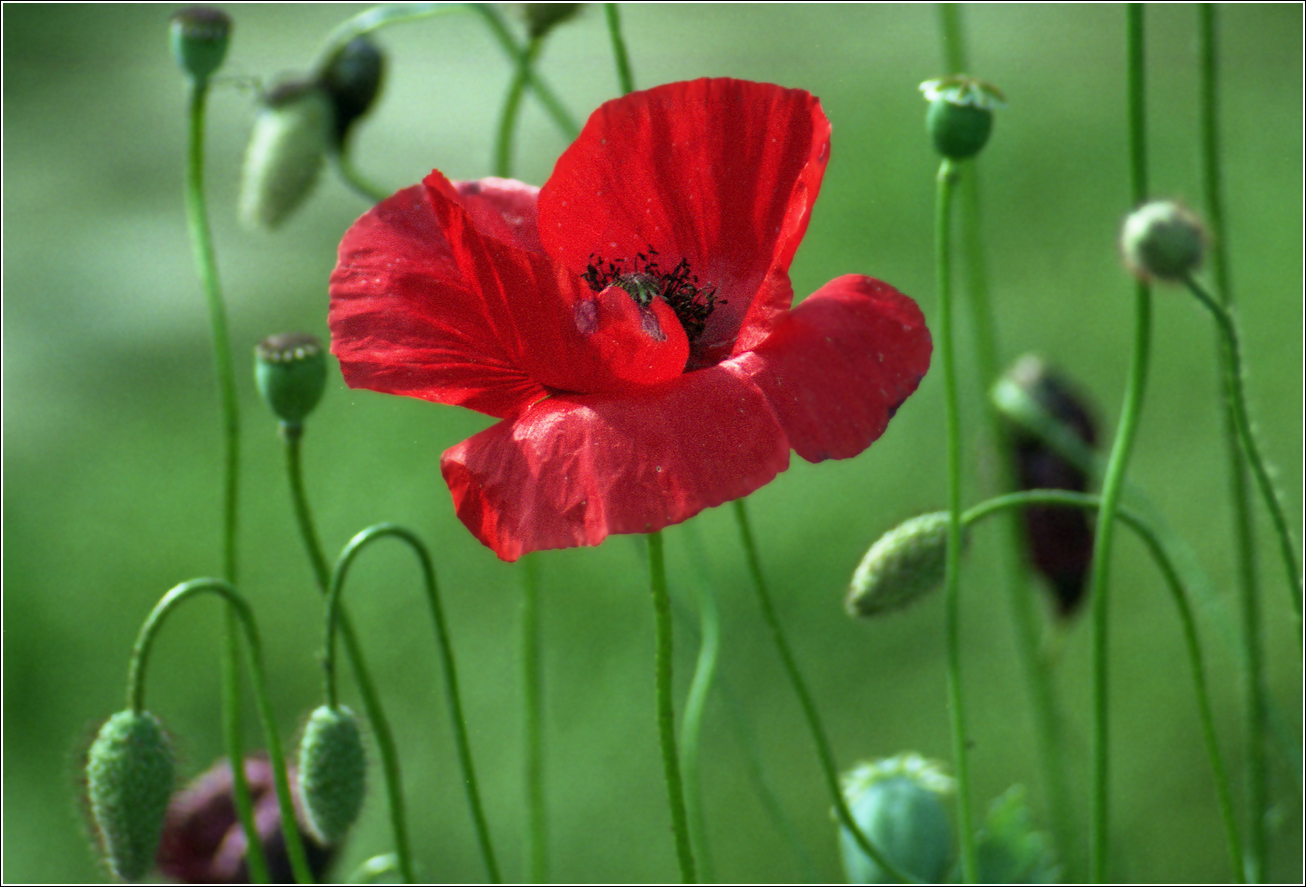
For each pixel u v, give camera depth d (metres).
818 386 0.69
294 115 0.80
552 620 1.24
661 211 0.72
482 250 0.69
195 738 1.15
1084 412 0.79
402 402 1.58
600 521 0.68
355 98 0.81
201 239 0.74
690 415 0.69
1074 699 1.05
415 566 1.33
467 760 0.72
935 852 0.76
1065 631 0.80
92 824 0.74
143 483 1.50
